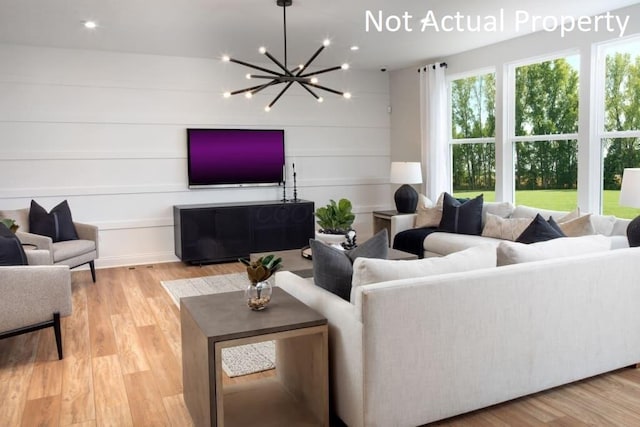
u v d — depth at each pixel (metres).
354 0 4.18
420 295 2.34
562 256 2.87
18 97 5.77
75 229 5.57
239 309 2.53
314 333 2.38
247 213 6.54
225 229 6.44
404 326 2.32
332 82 7.43
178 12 4.44
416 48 6.11
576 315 2.80
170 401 2.84
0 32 5.12
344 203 4.87
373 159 7.80
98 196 6.21
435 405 2.44
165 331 4.00
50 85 5.90
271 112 7.07
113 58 6.16
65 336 3.91
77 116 6.04
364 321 2.24
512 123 6.03
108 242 6.31
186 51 6.14
